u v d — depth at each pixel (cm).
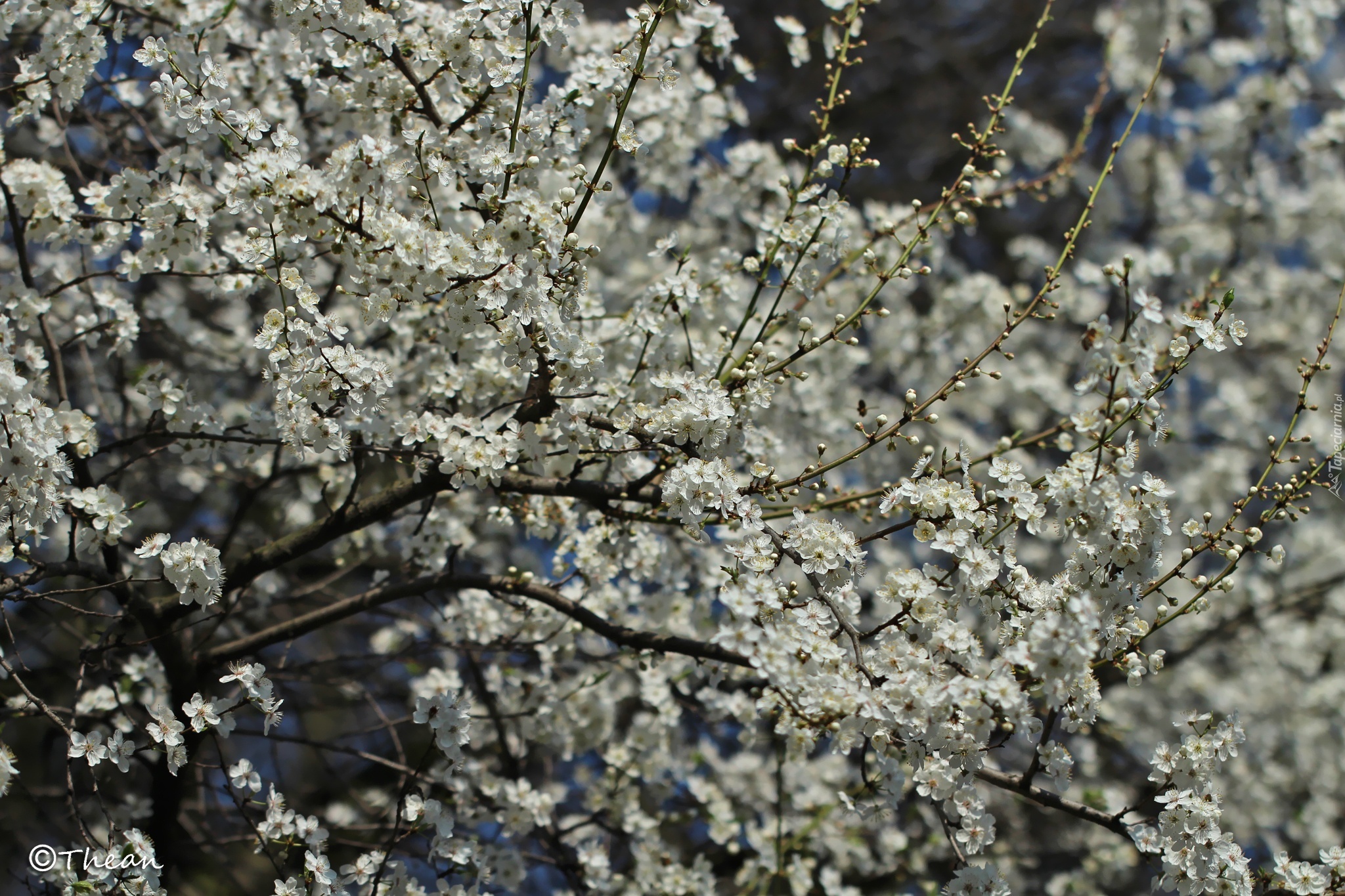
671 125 484
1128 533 304
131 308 375
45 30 432
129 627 431
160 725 304
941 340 648
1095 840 594
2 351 309
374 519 378
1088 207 335
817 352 516
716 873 560
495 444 326
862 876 583
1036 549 708
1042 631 272
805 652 290
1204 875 301
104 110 489
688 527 310
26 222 374
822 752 615
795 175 629
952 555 301
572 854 494
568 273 316
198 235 350
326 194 311
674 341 395
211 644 526
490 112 345
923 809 546
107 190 355
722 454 335
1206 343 299
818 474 326
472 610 445
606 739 511
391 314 318
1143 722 666
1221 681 692
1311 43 707
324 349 306
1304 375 323
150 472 572
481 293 303
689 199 666
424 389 412
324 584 476
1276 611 698
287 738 409
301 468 475
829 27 419
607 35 450
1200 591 317
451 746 324
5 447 297
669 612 452
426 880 504
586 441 337
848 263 431
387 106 357
